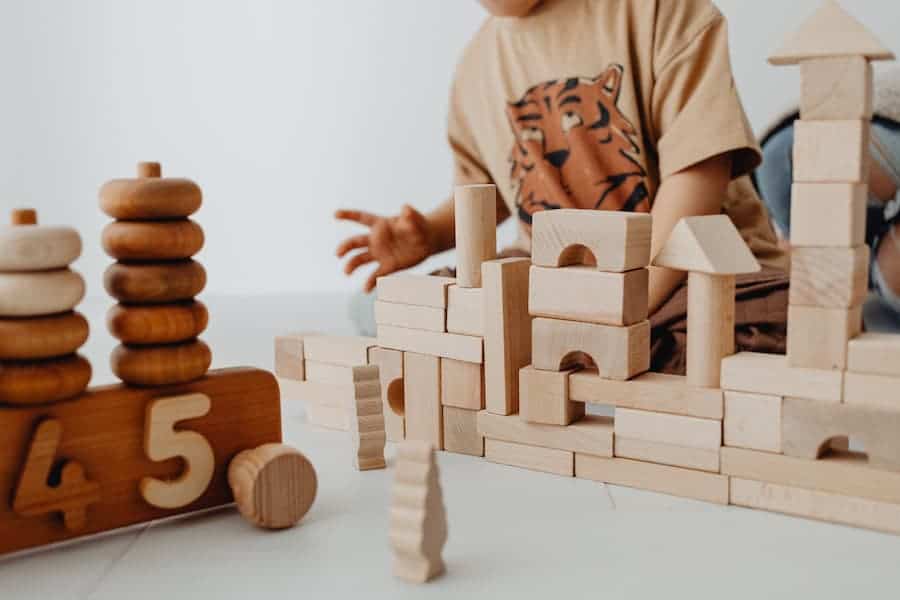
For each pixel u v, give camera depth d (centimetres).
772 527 78
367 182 237
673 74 133
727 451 83
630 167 140
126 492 77
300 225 244
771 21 189
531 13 149
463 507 83
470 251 97
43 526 73
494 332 94
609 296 86
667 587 67
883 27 182
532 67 149
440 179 232
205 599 66
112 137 247
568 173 146
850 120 74
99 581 70
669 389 85
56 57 245
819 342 78
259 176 243
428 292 99
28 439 72
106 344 165
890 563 71
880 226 170
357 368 94
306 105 238
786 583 67
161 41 242
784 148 187
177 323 77
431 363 100
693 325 83
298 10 234
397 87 231
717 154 126
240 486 78
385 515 82
